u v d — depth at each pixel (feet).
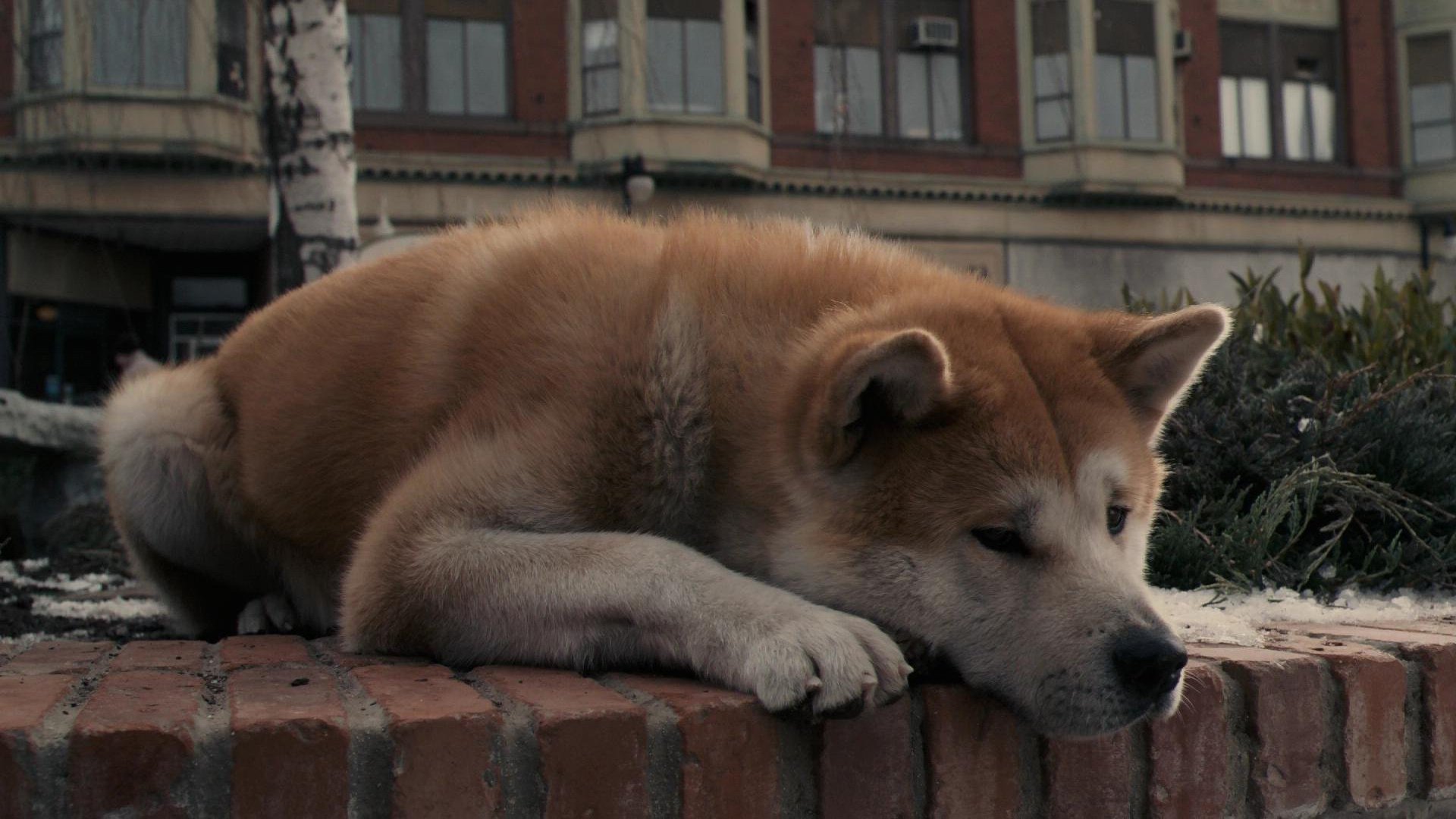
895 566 7.34
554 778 6.13
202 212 59.06
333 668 7.61
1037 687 7.02
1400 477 12.75
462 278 9.57
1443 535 12.92
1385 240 77.10
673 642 7.14
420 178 61.52
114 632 12.63
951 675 7.43
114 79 56.80
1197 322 8.34
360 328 10.02
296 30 23.54
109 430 11.29
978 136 70.18
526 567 7.52
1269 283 17.37
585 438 7.88
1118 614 6.99
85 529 22.17
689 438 7.97
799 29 67.36
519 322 8.70
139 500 11.05
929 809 6.94
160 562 11.72
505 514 7.90
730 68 63.67
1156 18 71.10
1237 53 76.38
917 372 7.19
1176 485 13.09
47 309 61.41
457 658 7.84
